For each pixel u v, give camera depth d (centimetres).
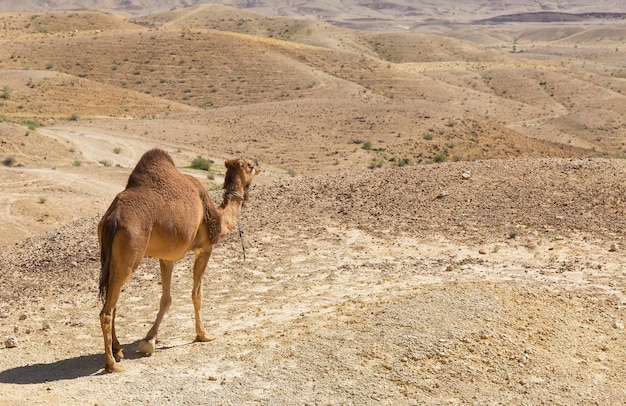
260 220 1877
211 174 5475
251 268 1509
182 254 998
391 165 7144
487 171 2155
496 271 1406
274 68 15062
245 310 1230
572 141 12181
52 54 14725
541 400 852
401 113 8750
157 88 14000
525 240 1617
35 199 3866
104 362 979
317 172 6806
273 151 7462
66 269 1623
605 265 1428
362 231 1747
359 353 927
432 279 1353
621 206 1783
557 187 1961
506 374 899
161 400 836
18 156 5781
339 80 14938
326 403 826
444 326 980
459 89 16425
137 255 923
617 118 13500
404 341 947
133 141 7175
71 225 2092
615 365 959
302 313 1157
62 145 6259
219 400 834
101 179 4703
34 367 973
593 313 1129
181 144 7375
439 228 1731
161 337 1098
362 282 1364
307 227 1795
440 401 837
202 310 1253
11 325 1231
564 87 17550
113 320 968
